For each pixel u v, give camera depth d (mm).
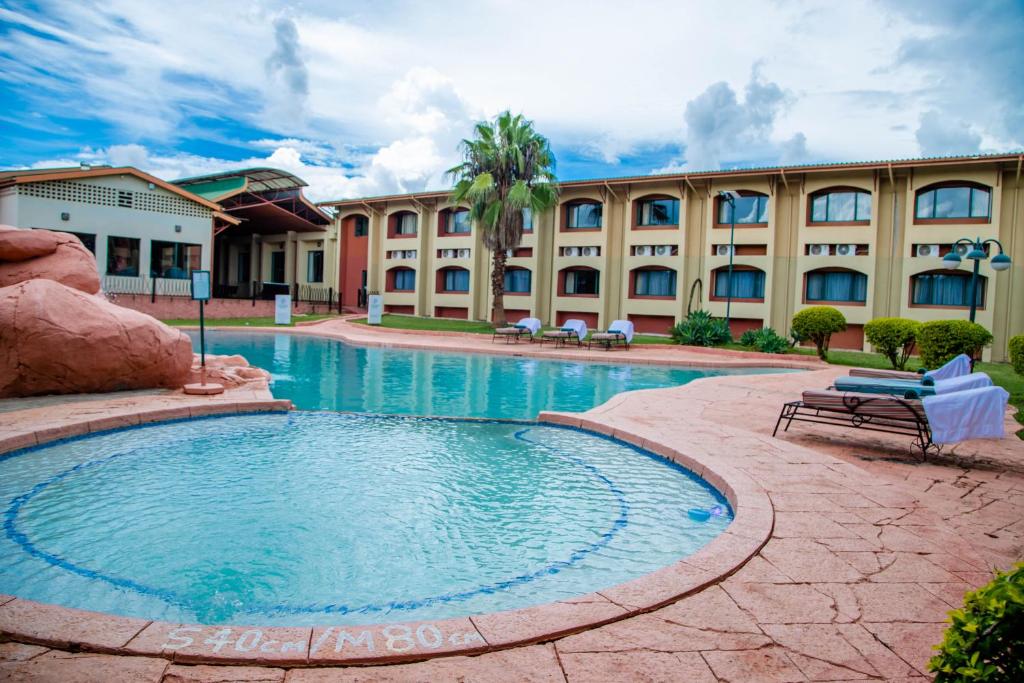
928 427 6484
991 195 22828
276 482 5609
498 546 4309
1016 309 22516
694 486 5695
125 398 8742
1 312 8242
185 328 23219
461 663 2455
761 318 26547
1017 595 1528
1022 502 4980
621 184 28984
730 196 24125
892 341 16422
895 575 3400
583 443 7359
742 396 10852
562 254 30953
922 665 2490
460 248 33656
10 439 6141
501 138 25953
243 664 2412
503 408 10023
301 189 37250
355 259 38250
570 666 2445
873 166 23797
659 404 9703
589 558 4137
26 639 2510
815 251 25734
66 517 4648
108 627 2604
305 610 3371
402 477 5871
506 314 32781
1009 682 1552
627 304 29375
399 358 17391
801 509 4523
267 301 31594
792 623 2836
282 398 10336
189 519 4672
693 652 2568
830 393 7121
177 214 28625
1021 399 9258
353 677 2342
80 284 10078
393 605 3451
